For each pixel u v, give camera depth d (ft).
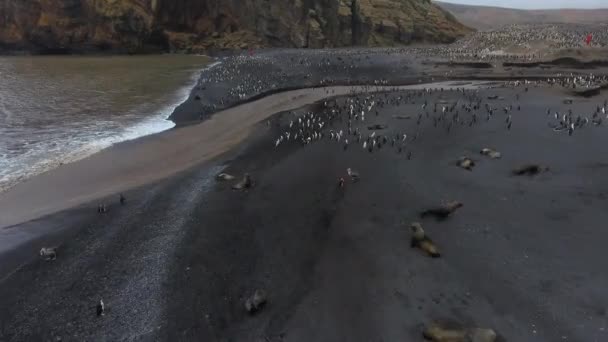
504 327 35.76
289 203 61.41
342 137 89.71
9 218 60.64
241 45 321.32
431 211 53.88
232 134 103.40
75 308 42.14
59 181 74.23
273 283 44.32
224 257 49.70
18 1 301.43
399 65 215.72
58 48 313.32
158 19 318.45
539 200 55.72
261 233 54.19
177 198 66.74
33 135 100.83
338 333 36.70
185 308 41.65
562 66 199.00
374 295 40.70
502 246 46.65
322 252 48.47
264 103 138.72
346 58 242.37
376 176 67.05
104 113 123.75
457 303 38.91
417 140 84.53
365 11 352.90
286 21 330.54
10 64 248.73
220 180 72.95
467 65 208.23
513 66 203.72
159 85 172.35
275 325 38.40
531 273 42.09
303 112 120.57
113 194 68.64
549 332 34.96
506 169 66.90
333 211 57.16
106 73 209.36
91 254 51.39
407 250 46.98
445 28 377.30
